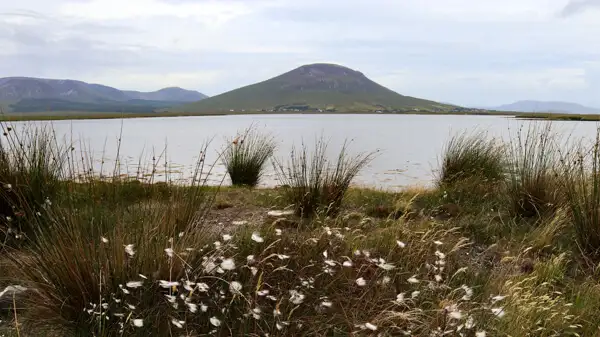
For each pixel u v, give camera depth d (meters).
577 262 3.62
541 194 4.88
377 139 28.56
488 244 4.08
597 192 3.82
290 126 53.50
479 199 5.85
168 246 2.64
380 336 2.20
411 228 3.95
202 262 2.60
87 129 44.12
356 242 3.32
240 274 2.62
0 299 2.46
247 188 8.03
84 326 2.22
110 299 2.30
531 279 2.90
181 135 32.88
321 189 5.31
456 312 2.01
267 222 4.24
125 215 3.22
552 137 5.59
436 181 8.16
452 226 4.50
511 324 2.26
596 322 2.54
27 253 3.06
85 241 2.52
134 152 17.70
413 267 3.01
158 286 2.39
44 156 4.08
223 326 2.26
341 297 2.63
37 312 2.38
